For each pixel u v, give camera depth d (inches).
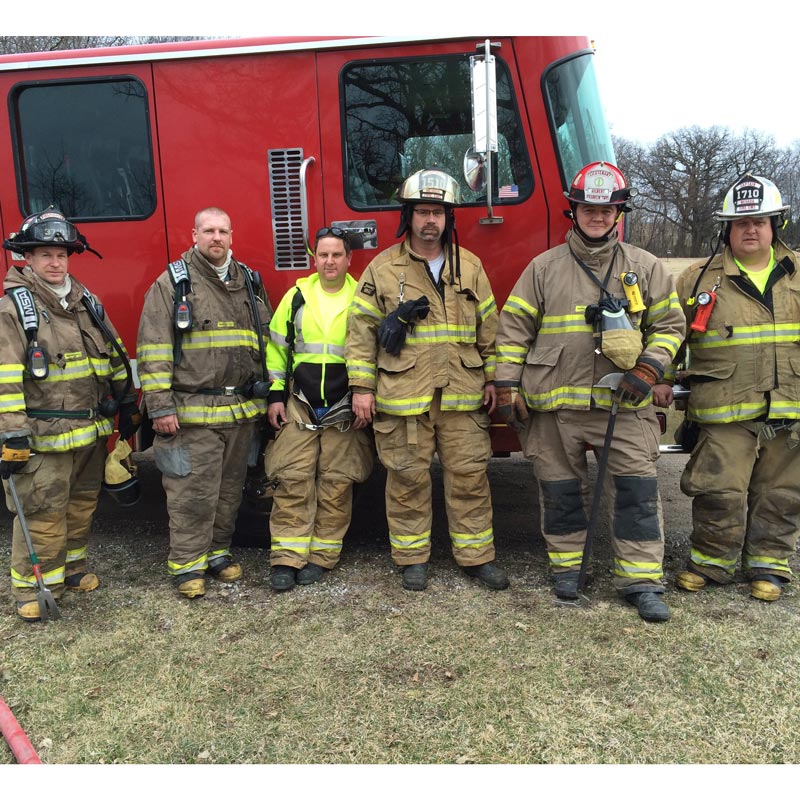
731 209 121.2
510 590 132.6
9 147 145.4
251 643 115.4
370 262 133.2
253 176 140.3
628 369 115.2
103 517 180.9
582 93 137.9
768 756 88.1
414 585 132.8
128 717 97.1
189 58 138.5
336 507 139.2
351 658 110.3
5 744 92.4
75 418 122.0
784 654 109.8
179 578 132.9
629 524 122.6
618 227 156.1
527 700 99.2
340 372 133.0
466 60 132.5
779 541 129.4
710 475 127.3
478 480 132.3
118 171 144.5
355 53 135.0
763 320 122.3
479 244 135.4
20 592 125.2
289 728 94.2
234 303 129.3
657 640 114.0
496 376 124.0
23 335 115.7
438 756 88.6
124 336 147.7
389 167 138.2
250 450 140.5
